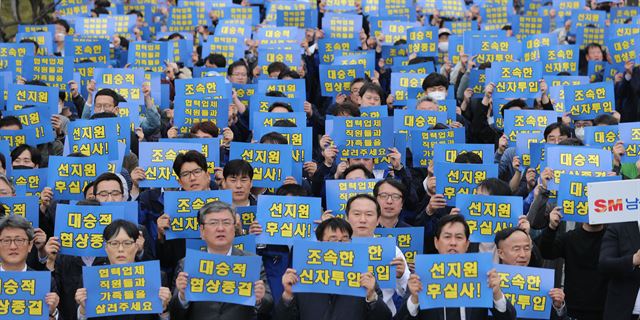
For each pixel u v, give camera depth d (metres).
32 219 16.67
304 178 19.81
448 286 13.65
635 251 15.66
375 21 33.94
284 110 22.05
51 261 15.89
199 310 14.25
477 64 28.39
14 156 19.77
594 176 17.75
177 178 18.08
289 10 33.38
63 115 24.44
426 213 17.62
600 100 23.27
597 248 16.45
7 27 39.53
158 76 25.27
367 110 21.81
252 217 16.94
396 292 15.26
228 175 17.36
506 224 16.30
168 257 16.62
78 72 26.16
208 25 35.31
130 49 28.41
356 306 13.91
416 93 25.05
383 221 16.77
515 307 14.76
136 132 22.19
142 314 14.40
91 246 15.84
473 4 38.28
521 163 20.36
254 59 30.06
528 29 34.81
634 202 15.34
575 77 25.72
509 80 24.27
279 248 16.50
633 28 30.45
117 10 37.44
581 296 16.55
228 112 22.50
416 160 20.30
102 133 19.62
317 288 13.77
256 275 14.04
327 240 14.55
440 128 20.55
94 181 17.30
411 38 29.23
